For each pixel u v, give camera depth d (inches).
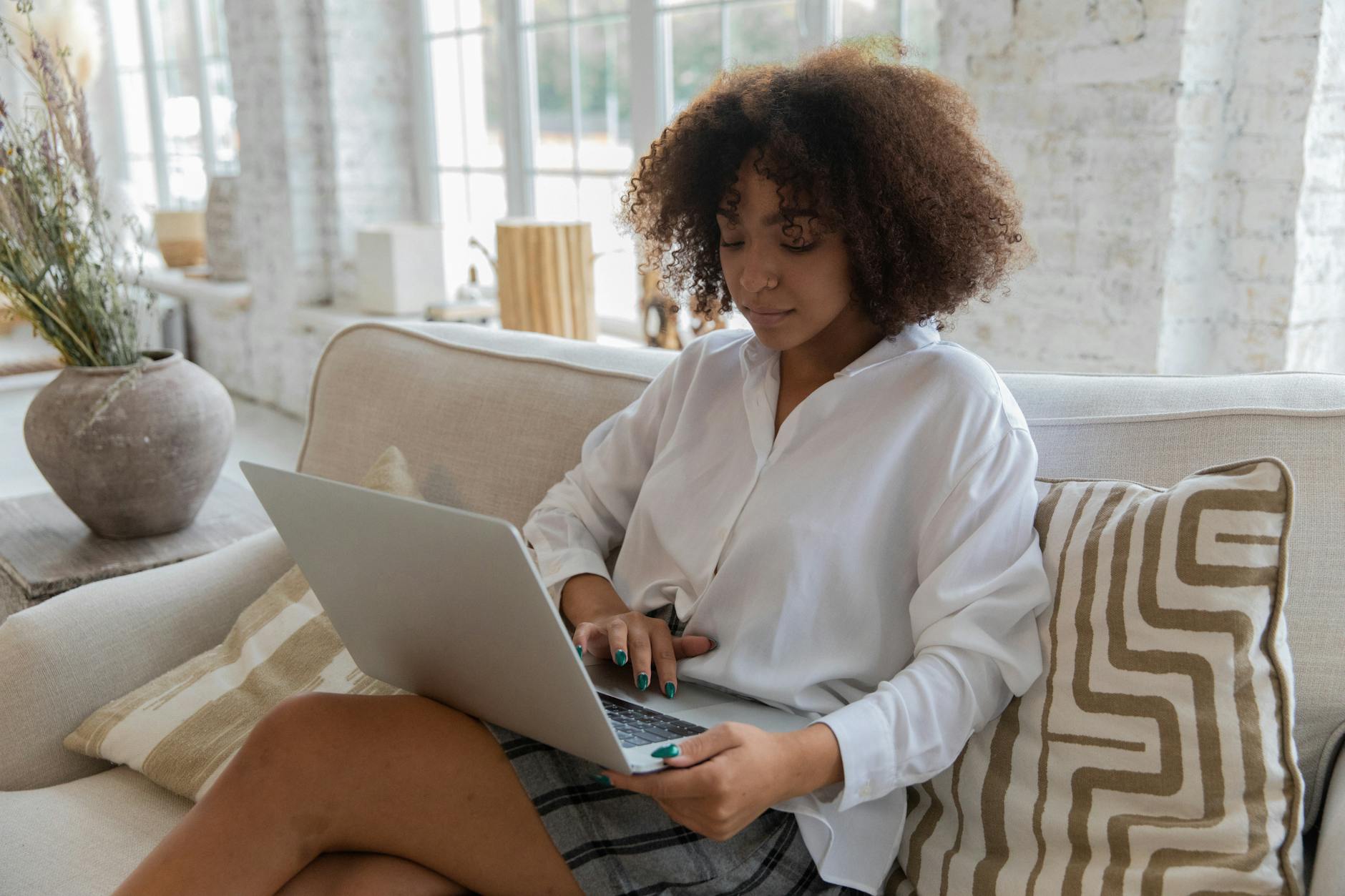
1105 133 88.6
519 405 65.7
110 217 82.8
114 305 81.0
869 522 44.5
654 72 142.9
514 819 41.8
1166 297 87.5
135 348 82.4
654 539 51.3
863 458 44.8
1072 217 92.2
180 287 212.5
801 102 44.3
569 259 123.3
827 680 44.9
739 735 38.2
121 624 61.8
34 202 77.5
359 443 72.6
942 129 46.0
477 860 41.8
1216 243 89.4
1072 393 51.5
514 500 63.8
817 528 44.3
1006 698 43.2
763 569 45.1
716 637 46.7
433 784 41.4
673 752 37.1
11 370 182.2
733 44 133.1
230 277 213.8
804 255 44.7
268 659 57.6
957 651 41.9
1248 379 49.7
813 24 122.3
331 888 40.9
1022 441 44.7
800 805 42.1
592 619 50.0
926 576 44.3
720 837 38.1
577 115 157.8
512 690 39.3
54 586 73.5
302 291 189.8
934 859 43.1
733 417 49.6
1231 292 89.4
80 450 77.4
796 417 46.4
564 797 42.4
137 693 58.6
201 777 51.9
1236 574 39.2
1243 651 38.6
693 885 42.1
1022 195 95.3
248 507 89.4
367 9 182.2
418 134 189.0
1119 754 39.6
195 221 229.0
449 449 67.4
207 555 68.5
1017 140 94.8
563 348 69.2
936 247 45.8
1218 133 86.8
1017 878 40.2
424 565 37.9
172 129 262.4
